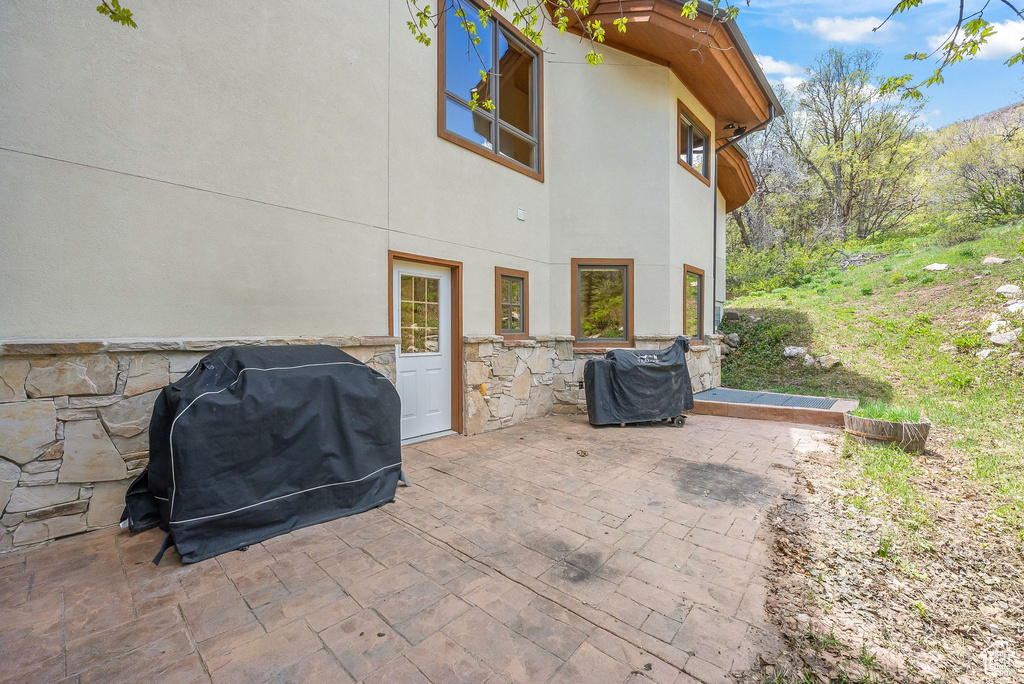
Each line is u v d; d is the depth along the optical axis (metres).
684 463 4.56
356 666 1.82
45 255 2.83
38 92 2.80
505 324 6.42
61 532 2.87
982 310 8.89
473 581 2.46
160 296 3.29
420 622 2.11
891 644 2.00
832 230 20.08
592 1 6.17
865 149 20.08
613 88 7.16
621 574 2.54
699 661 1.86
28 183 2.77
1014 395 6.45
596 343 7.28
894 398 7.25
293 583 2.43
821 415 6.29
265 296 3.87
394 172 4.88
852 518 3.28
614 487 3.89
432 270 5.48
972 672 1.83
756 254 19.09
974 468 4.23
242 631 2.03
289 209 4.02
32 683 1.72
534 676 1.77
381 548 2.82
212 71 3.54
